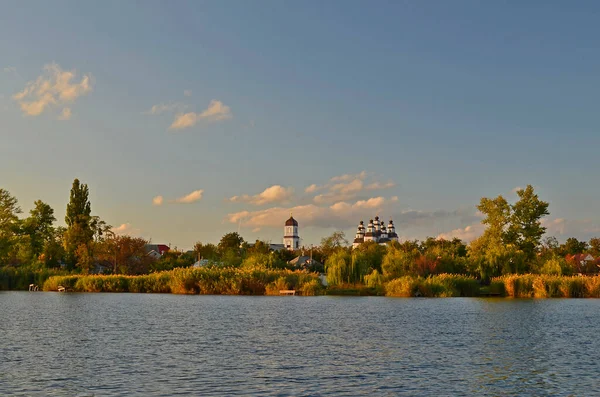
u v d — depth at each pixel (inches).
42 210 5900.6
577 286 3491.6
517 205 4603.8
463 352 1391.5
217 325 1920.5
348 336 1669.5
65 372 1127.0
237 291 3732.8
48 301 3031.5
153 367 1182.3
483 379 1093.8
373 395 973.2
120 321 2020.2
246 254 5664.4
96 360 1253.7
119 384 1032.2
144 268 5369.1
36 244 5713.6
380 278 3927.2
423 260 4136.3
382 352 1386.6
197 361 1251.2
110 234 5270.7
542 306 2807.6
